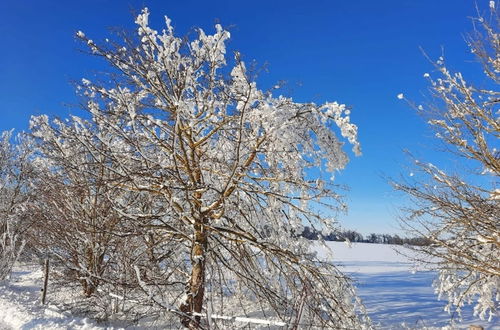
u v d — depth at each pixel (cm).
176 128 762
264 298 868
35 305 1059
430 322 1127
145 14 800
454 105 809
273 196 873
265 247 846
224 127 870
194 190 780
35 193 1361
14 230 1589
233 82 828
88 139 885
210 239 903
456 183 812
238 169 830
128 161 884
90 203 1082
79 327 816
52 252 1212
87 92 862
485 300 934
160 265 1005
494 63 820
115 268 1120
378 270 2542
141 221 843
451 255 822
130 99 839
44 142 1055
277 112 768
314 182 851
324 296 832
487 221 783
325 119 830
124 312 922
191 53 833
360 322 855
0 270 1530
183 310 809
